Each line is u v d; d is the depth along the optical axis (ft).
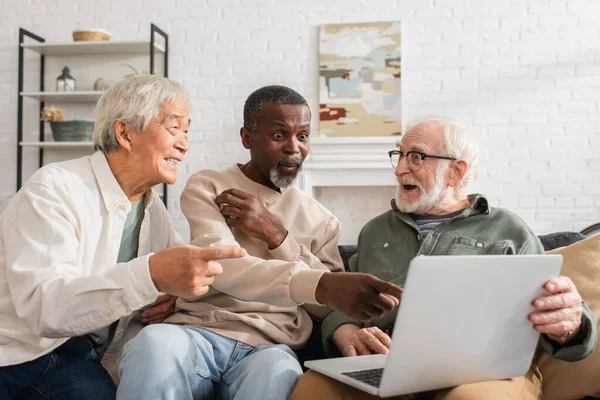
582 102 13.32
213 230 5.72
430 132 6.36
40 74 14.80
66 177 5.04
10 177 14.84
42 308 4.25
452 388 4.39
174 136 5.34
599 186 13.21
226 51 14.29
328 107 13.73
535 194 13.39
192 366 5.02
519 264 4.03
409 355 3.85
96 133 5.33
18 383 4.80
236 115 14.23
